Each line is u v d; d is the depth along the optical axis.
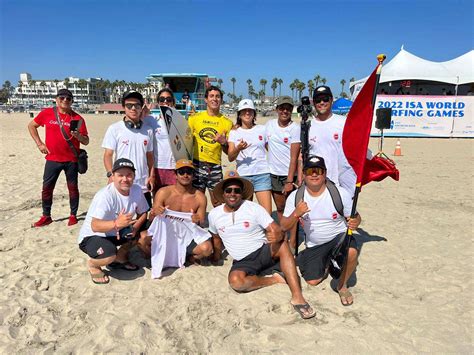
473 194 8.85
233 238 4.19
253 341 3.34
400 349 3.24
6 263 4.79
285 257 3.96
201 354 3.17
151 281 4.39
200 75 21.69
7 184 9.28
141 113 5.10
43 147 5.95
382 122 6.55
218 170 5.47
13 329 3.45
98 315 3.69
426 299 4.07
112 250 4.18
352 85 28.31
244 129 5.29
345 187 4.80
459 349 3.24
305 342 3.33
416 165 13.22
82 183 9.51
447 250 5.41
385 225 6.55
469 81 23.67
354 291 4.23
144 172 5.11
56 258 4.95
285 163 5.34
